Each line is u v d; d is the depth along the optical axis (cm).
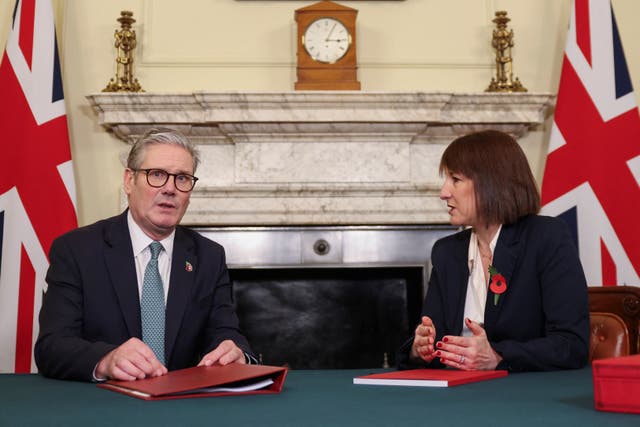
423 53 404
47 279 197
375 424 99
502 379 151
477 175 201
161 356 192
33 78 352
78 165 387
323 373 174
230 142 387
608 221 348
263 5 401
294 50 400
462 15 407
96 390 141
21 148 346
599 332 214
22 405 120
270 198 380
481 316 202
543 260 191
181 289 200
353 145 383
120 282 194
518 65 407
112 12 396
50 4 360
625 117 353
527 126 394
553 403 116
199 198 379
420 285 397
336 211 381
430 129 388
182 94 366
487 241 206
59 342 169
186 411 112
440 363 194
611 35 361
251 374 136
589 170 354
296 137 380
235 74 397
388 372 173
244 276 401
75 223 347
